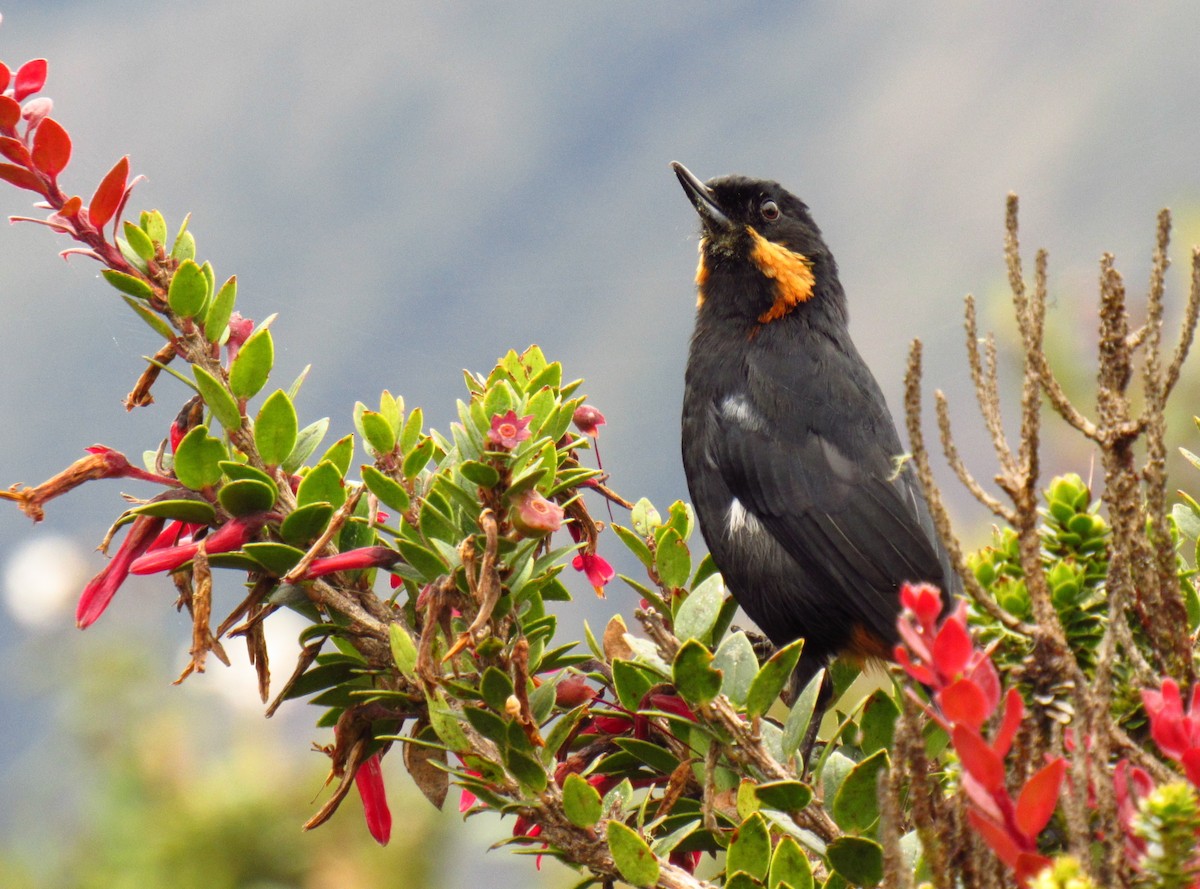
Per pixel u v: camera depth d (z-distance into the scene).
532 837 5.30
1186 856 3.49
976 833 3.83
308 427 5.96
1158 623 4.54
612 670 5.65
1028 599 4.72
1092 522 4.96
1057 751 3.86
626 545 6.57
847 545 10.45
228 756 9.94
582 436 6.57
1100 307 4.46
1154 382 4.37
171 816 9.65
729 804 5.70
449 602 5.27
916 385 4.09
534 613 6.19
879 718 5.48
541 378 6.52
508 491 4.99
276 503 5.65
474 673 5.59
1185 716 3.76
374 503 5.53
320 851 9.66
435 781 5.68
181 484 5.73
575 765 5.90
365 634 5.70
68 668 10.62
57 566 11.10
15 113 5.66
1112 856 3.61
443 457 6.61
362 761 5.70
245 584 5.86
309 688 5.78
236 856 9.58
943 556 10.39
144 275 5.88
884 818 3.57
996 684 3.54
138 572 5.45
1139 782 3.76
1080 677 4.00
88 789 9.88
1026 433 4.21
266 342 5.72
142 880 9.47
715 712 5.29
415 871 9.70
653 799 5.93
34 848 9.77
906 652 3.55
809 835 4.95
